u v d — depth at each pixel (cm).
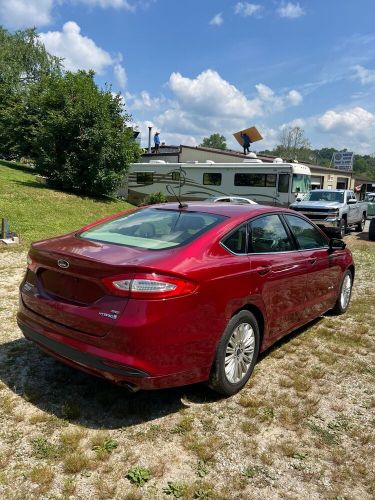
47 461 266
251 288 359
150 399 342
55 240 372
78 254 312
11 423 302
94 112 1941
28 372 375
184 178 2261
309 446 295
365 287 756
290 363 423
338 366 421
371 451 292
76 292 310
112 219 425
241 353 361
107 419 313
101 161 1997
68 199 1844
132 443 287
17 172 2380
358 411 341
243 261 357
